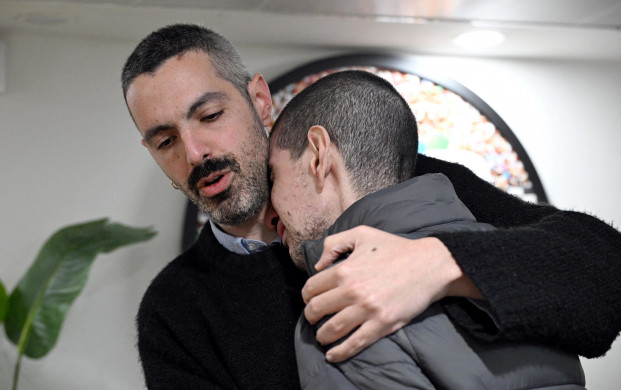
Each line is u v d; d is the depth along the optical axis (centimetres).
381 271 91
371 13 210
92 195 228
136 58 116
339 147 105
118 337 227
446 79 251
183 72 113
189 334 123
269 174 117
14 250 222
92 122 229
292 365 117
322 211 108
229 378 120
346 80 110
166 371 121
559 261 95
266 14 207
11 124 224
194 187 116
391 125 108
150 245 231
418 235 99
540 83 265
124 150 231
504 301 88
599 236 108
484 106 253
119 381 225
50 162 226
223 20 213
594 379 259
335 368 93
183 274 128
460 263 91
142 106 114
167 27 119
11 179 224
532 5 202
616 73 270
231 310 122
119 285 229
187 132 113
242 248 124
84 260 160
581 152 266
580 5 203
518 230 99
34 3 193
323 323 94
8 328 158
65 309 159
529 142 263
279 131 113
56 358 221
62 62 228
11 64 224
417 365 90
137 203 231
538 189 254
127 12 202
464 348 90
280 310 121
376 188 106
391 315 89
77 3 193
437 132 251
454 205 105
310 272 102
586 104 267
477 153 252
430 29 228
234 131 115
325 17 212
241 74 121
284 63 244
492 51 255
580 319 92
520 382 91
